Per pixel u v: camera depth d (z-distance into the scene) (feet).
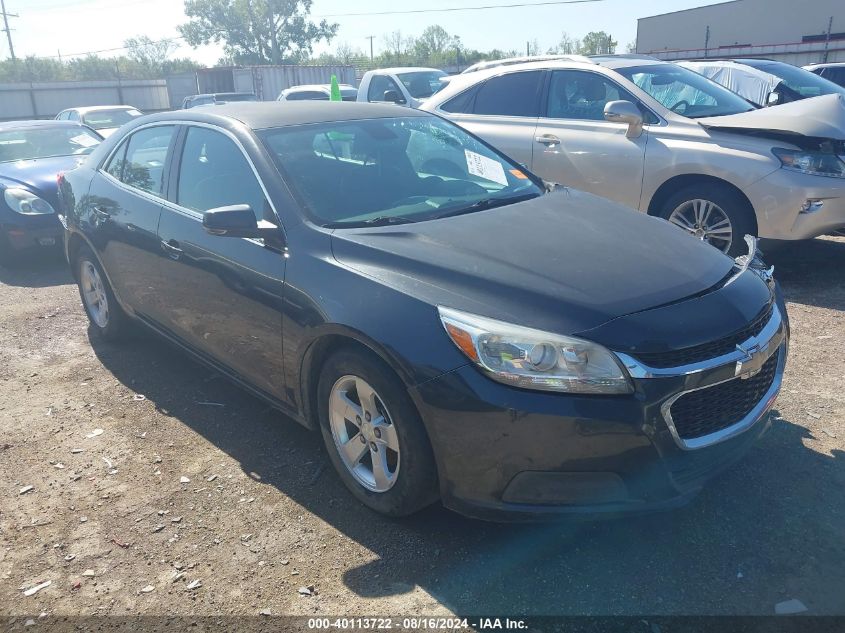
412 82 47.50
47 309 20.68
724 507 10.21
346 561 9.46
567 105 22.82
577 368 8.43
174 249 13.23
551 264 9.75
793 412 12.74
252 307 11.46
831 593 8.58
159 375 15.58
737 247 19.74
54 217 24.82
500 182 13.60
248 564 9.50
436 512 10.42
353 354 9.78
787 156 18.69
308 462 11.88
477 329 8.71
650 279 9.58
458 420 8.70
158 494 11.14
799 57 101.45
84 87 129.90
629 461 8.48
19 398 14.71
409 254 10.01
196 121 13.73
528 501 8.71
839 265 21.56
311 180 11.85
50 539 10.18
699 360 8.77
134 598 8.98
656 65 23.04
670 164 20.18
